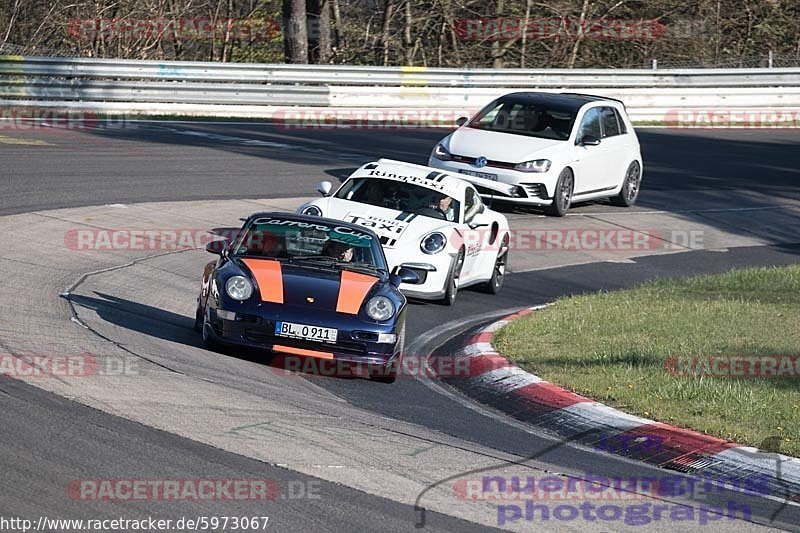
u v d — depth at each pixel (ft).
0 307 116.26
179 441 78.43
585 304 152.87
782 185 277.85
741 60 469.98
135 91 303.89
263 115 320.29
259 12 464.24
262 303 105.91
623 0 451.94
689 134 349.82
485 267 164.66
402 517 69.00
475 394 108.99
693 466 87.76
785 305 157.07
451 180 163.94
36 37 405.80
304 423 87.61
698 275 192.24
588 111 233.55
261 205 204.03
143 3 419.95
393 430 89.61
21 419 78.33
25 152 228.43
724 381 110.73
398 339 108.47
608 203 247.50
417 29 447.83
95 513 64.03
